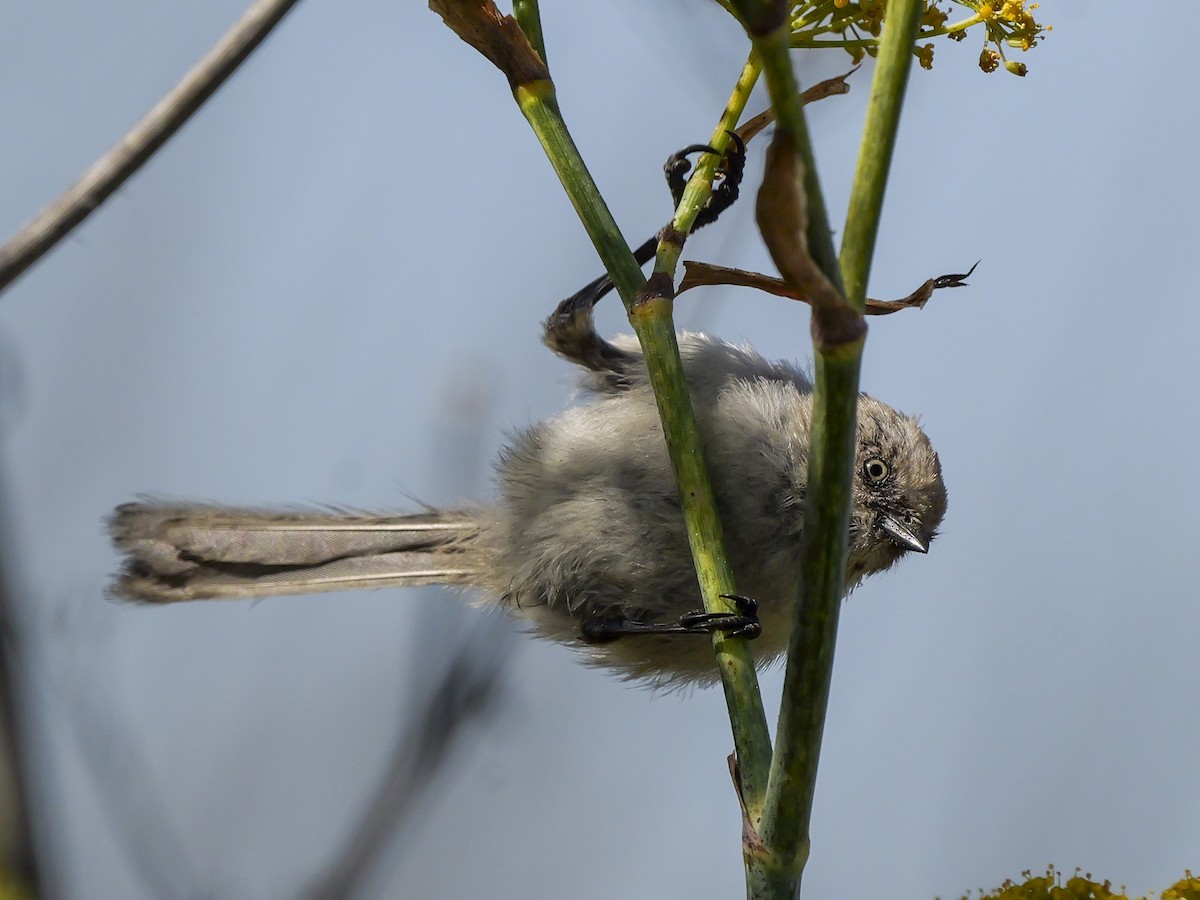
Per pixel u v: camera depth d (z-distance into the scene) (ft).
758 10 12.23
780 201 12.84
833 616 14.43
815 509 14.05
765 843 15.57
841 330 13.39
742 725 16.87
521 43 19.08
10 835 13.52
